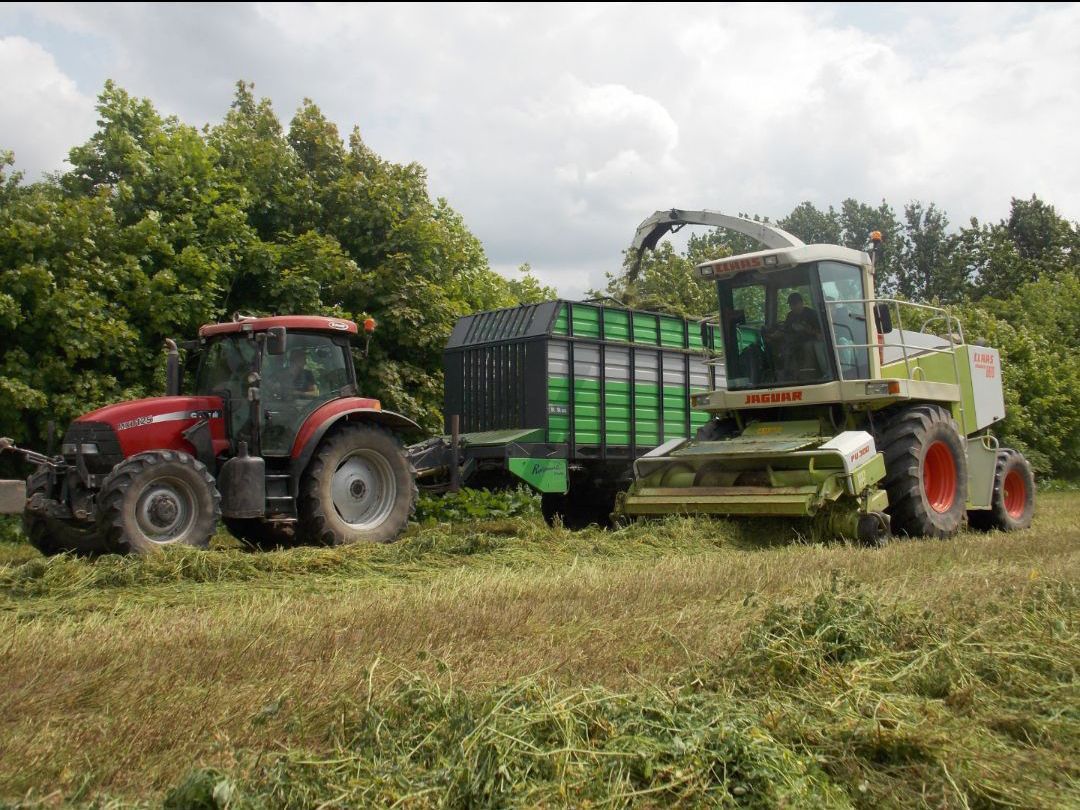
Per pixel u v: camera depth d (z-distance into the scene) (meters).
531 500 11.36
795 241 10.88
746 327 10.35
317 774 2.79
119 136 13.73
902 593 5.47
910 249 56.03
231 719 3.39
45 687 3.83
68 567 6.68
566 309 11.56
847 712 3.40
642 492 9.90
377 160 16.58
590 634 4.74
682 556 7.82
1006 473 11.26
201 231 13.59
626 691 3.65
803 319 9.94
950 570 6.68
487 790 2.68
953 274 50.91
